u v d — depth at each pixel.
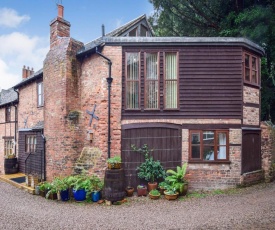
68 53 10.59
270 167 10.98
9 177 13.53
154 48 9.88
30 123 14.87
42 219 6.88
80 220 6.75
